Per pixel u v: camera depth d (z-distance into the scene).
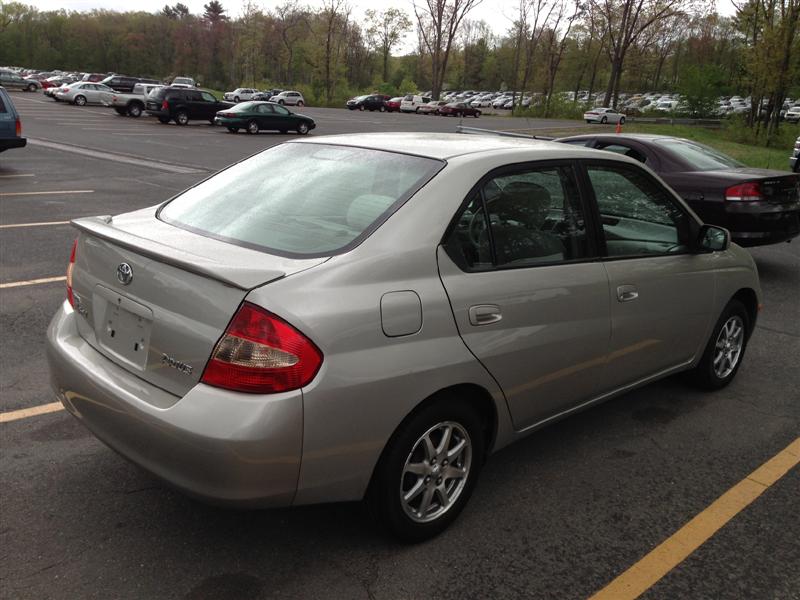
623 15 56.06
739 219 7.66
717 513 3.21
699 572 2.78
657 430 4.07
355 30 107.75
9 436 3.64
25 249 7.79
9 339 5.03
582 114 62.47
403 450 2.63
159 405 2.43
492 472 3.52
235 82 113.44
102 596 2.49
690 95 50.84
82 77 66.50
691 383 4.64
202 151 21.22
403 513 2.74
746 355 5.49
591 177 3.47
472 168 2.96
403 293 2.57
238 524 2.95
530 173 3.18
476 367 2.78
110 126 29.55
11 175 13.84
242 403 2.27
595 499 3.29
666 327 3.87
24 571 2.60
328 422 2.37
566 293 3.17
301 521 2.99
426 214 2.75
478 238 2.90
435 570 2.71
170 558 2.71
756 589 2.69
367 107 59.81
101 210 10.38
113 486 3.21
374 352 2.46
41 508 3.01
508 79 123.75
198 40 120.12
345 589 2.58
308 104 69.00
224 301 2.34
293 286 2.37
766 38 30.36
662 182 3.93
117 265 2.72
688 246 4.05
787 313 6.74
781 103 31.64
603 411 4.33
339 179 3.05
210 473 2.29
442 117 54.31
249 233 2.81
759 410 4.40
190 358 2.39
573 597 2.60
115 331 2.73
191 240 2.77
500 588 2.63
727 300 4.39
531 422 3.23
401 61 135.75
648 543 2.96
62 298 6.05
